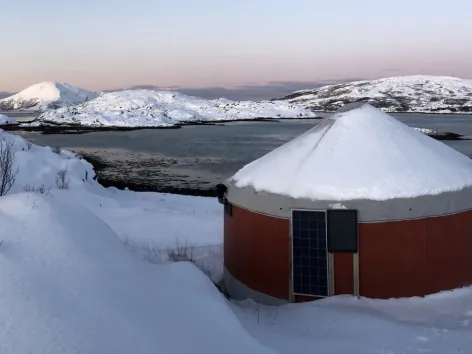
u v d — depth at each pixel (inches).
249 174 421.1
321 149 399.9
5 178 698.8
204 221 710.5
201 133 3120.1
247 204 402.0
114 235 293.3
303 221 367.9
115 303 207.6
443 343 262.2
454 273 370.9
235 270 426.0
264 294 390.9
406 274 356.2
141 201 900.6
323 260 362.3
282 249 377.7
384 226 354.3
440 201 359.6
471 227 382.0
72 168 1040.2
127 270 250.5
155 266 282.7
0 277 190.9
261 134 2992.1
